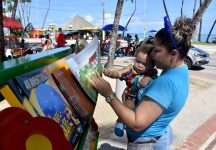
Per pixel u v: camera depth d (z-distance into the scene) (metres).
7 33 22.95
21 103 1.53
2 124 1.40
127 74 3.21
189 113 7.27
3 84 1.46
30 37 38.78
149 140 2.45
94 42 2.79
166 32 2.20
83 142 2.07
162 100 2.17
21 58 1.83
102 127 5.77
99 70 2.69
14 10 22.20
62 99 1.96
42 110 1.70
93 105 2.44
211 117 7.07
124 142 5.12
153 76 3.10
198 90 10.10
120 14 10.53
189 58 16.22
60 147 1.64
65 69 2.14
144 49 3.08
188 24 2.24
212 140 5.69
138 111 2.16
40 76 1.79
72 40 33.66
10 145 1.43
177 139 5.62
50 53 2.10
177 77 2.26
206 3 11.27
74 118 2.05
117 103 2.18
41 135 1.56
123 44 22.70
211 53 28.30
